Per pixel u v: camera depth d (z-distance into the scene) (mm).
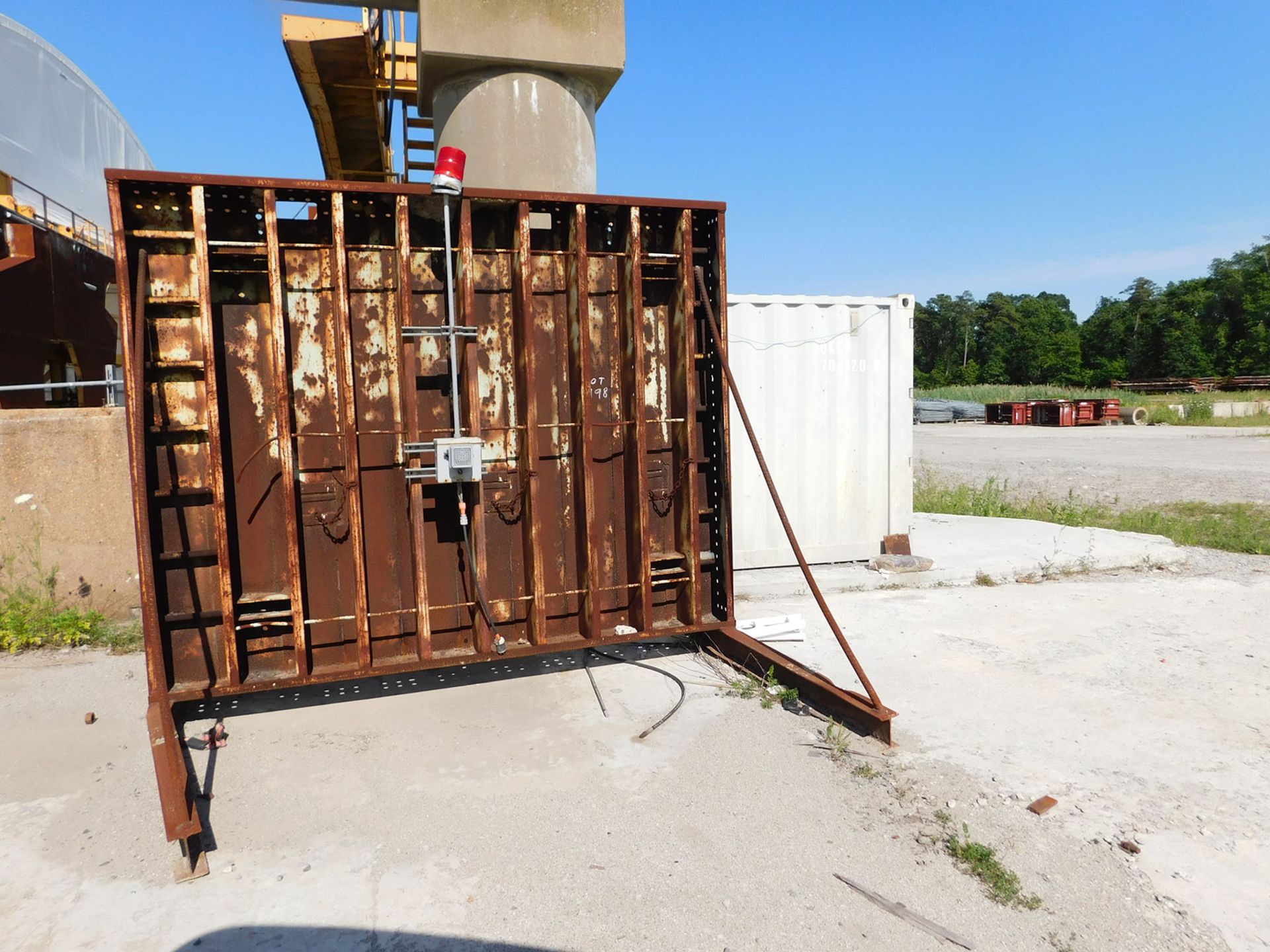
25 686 4910
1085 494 13219
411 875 2994
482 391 4625
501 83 6367
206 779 3750
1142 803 3514
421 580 4336
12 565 5852
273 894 2883
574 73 6562
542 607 4586
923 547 8281
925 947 2617
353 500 4207
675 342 4973
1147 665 5219
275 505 4227
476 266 4574
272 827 3332
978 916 2771
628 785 3666
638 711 4527
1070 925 2725
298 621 4133
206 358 3916
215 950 2596
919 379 107562
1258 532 9531
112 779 3758
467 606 4594
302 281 4203
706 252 4980
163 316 4039
